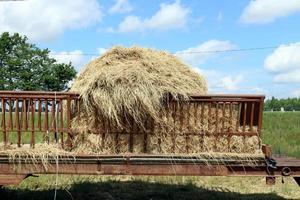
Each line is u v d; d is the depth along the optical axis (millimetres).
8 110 7219
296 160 7812
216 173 7195
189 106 7355
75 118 7340
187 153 7293
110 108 7059
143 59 7551
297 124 24453
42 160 7035
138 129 7324
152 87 7102
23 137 8422
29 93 7156
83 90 7188
